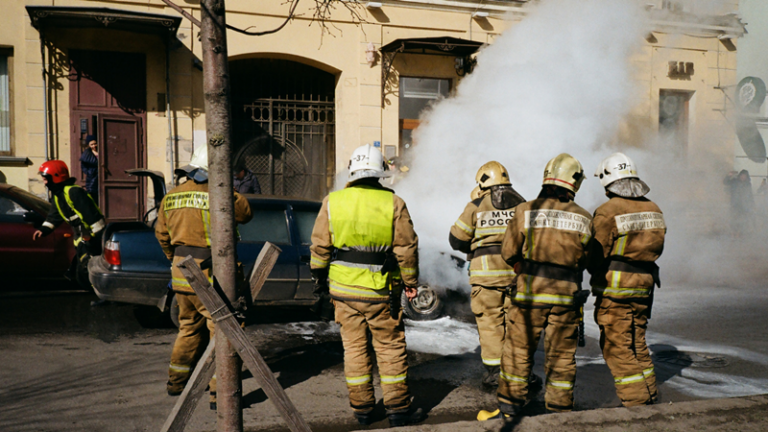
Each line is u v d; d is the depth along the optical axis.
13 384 4.34
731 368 5.03
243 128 12.09
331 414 3.96
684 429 3.28
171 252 4.28
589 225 3.72
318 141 12.62
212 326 3.90
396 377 3.72
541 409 4.09
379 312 3.71
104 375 4.59
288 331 6.03
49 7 9.38
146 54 10.98
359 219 3.68
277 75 12.41
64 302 6.94
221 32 2.42
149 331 5.86
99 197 10.64
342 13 12.01
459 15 12.70
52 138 10.51
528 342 3.73
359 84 12.22
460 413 4.02
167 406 4.00
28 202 7.55
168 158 11.12
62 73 10.52
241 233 5.92
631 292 3.84
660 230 3.89
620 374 3.85
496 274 4.44
